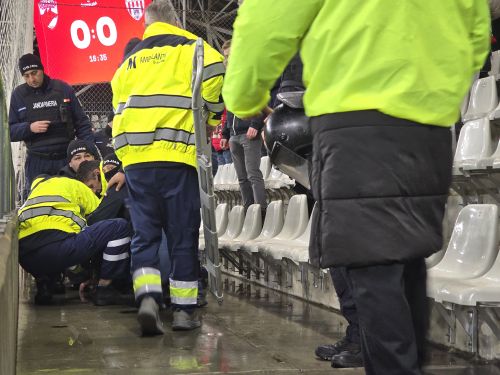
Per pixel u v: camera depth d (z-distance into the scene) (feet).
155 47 13.35
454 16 6.11
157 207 13.39
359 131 5.80
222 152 30.17
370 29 5.82
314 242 8.92
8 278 6.96
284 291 19.35
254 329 13.62
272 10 5.98
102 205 17.30
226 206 25.22
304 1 5.96
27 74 19.90
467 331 11.03
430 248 5.85
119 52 30.27
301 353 11.40
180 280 13.46
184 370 10.28
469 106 15.87
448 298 10.50
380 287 5.84
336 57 5.91
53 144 20.24
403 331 5.81
